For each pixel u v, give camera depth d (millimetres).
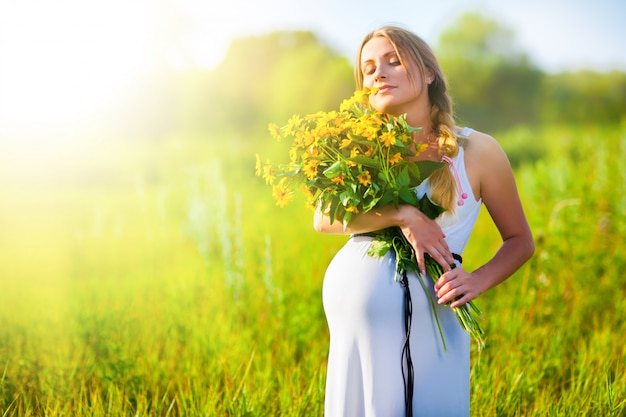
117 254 7992
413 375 2607
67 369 4133
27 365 4156
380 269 2670
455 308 2600
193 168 8477
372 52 2854
